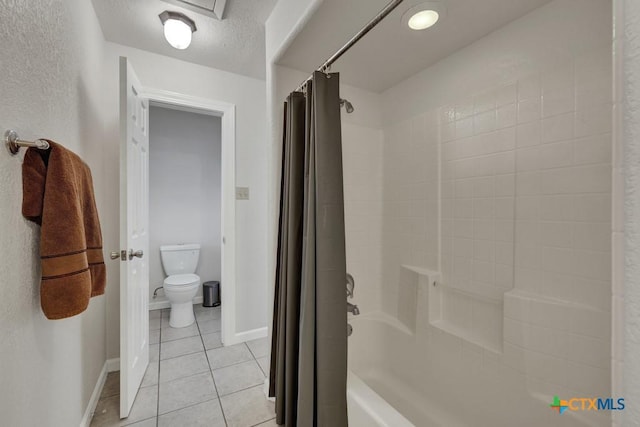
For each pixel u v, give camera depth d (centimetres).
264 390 173
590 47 112
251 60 220
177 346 229
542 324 122
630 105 38
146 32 185
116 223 195
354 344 192
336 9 129
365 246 215
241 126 243
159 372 191
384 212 218
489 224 148
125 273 148
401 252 203
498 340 142
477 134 154
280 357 142
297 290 138
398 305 199
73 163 101
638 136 37
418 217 190
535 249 129
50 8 101
